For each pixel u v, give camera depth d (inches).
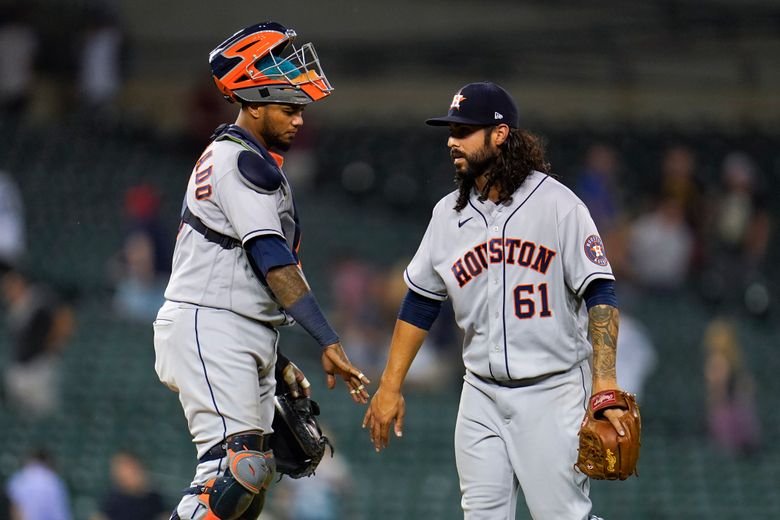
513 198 627.5
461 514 1541.6
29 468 1317.7
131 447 1487.5
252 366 615.5
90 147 2450.8
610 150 2684.5
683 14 2866.6
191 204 618.8
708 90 2881.4
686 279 2313.0
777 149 2751.0
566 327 626.5
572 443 621.9
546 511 626.2
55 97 2667.3
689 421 1871.3
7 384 1620.3
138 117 2691.9
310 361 1854.1
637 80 2881.4
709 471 1721.2
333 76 2851.9
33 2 2672.2
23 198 2183.8
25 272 1951.3
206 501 599.2
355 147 2667.3
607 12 2874.0
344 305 1899.6
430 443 1663.4
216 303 610.5
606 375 601.9
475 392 646.5
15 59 2556.6
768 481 1712.6
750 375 2066.9
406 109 2844.5
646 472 1705.2
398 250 2268.7
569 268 620.1
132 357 1763.0
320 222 2343.8
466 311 638.5
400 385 657.0
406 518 1533.0
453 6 2878.9
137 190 1982.0
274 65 620.4
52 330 1635.1
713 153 2716.5
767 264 2463.1
